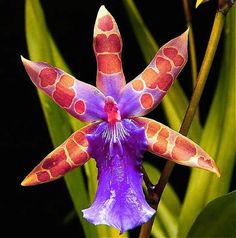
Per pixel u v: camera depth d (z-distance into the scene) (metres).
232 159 0.36
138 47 0.50
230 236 0.32
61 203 0.49
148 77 0.29
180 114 0.38
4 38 0.50
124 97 0.29
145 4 0.50
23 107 0.50
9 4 0.50
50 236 0.49
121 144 0.29
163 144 0.29
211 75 0.49
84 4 0.50
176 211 0.39
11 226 0.49
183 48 0.28
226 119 0.36
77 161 0.29
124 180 0.29
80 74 0.50
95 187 0.35
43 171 0.29
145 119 0.29
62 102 0.29
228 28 0.36
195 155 0.28
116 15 0.50
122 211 0.28
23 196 0.49
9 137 0.50
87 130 0.29
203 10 0.48
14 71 0.50
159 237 0.38
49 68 0.28
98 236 0.35
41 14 0.36
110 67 0.29
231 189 0.45
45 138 0.50
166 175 0.30
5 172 0.50
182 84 0.49
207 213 0.32
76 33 0.50
